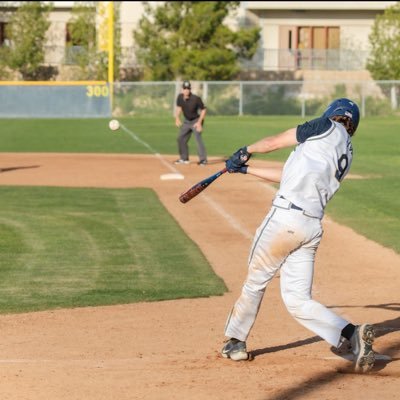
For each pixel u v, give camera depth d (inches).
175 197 2027.6
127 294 1126.4
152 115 5738.2
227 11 6220.5
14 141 3786.9
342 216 1733.5
